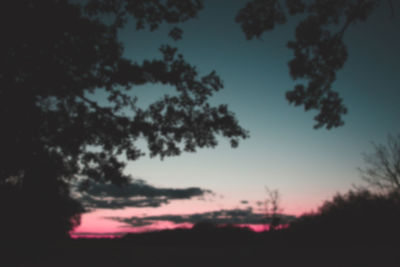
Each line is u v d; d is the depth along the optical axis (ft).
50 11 25.55
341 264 32.19
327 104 32.83
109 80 31.65
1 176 32.63
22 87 28.89
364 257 35.96
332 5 27.35
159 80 31.60
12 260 44.55
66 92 31.96
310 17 29.01
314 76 31.65
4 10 24.07
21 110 29.04
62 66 29.89
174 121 36.19
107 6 28.63
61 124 33.86
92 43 29.76
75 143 33.32
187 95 34.55
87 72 31.94
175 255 49.26
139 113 36.04
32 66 28.40
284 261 36.96
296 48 30.76
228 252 53.16
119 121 34.86
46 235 68.49
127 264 39.68
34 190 55.88
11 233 54.70
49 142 33.27
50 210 68.74
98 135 35.99
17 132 30.19
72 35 28.48
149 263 39.96
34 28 25.91
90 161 36.94
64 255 50.39
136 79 30.99
